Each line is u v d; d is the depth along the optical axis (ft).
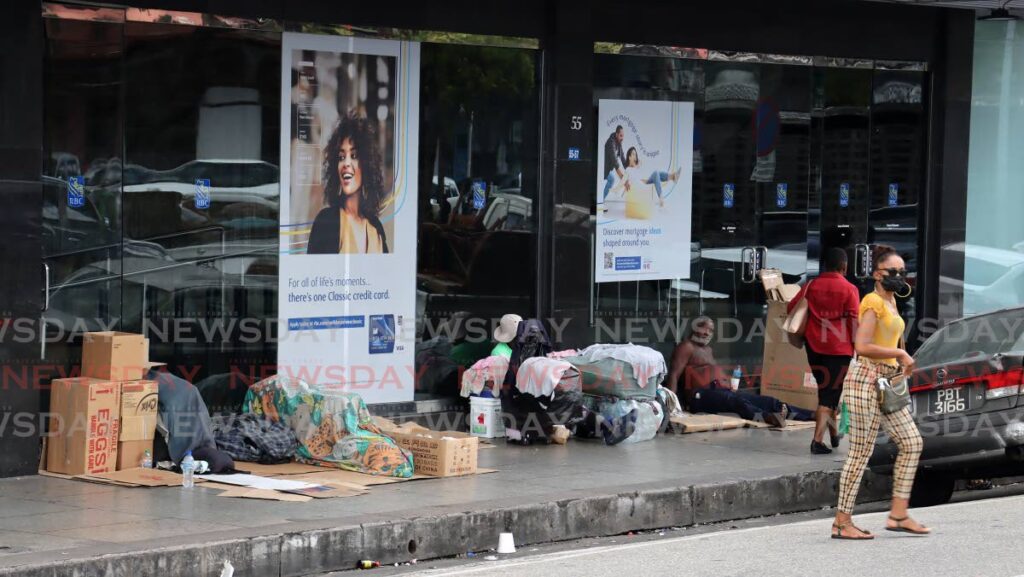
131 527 33.71
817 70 59.88
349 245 47.91
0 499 37.06
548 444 47.73
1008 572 30.89
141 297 43.65
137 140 43.27
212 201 44.96
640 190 54.75
